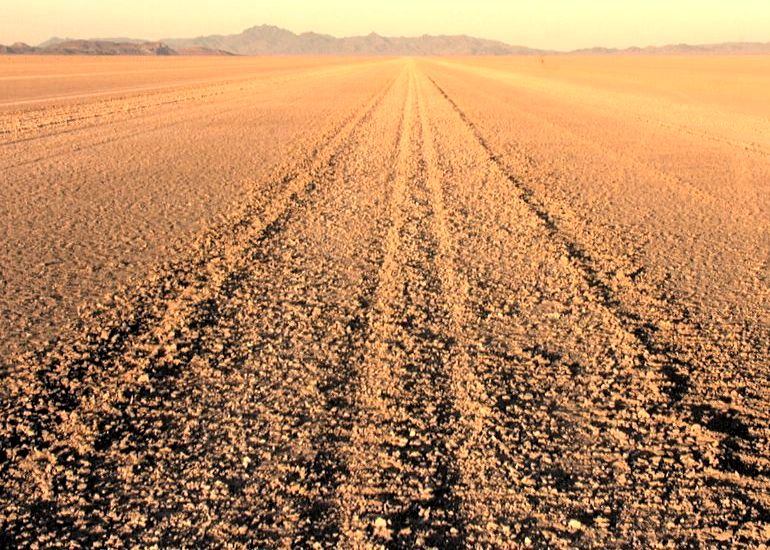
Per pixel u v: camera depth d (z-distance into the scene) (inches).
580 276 320.8
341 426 193.2
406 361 232.8
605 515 158.4
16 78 1957.4
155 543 148.7
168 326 260.1
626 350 244.4
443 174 561.6
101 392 211.6
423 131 831.1
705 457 181.2
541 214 437.7
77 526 154.4
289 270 326.0
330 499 162.7
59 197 463.5
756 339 256.4
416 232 391.2
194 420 196.2
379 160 627.2
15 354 237.0
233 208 440.8
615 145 743.1
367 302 287.7
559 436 190.1
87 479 170.2
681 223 419.8
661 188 520.7
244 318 269.3
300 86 1736.0
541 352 243.0
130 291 296.8
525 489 166.9
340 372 224.8
